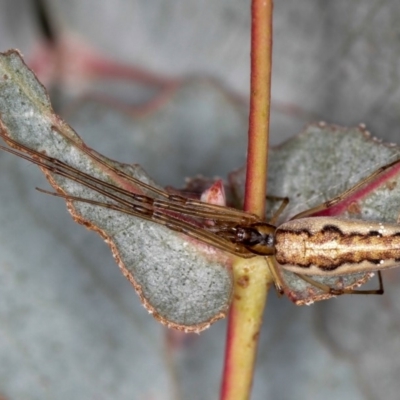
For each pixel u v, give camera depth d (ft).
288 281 0.67
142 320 0.73
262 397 0.73
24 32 0.78
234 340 0.66
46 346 0.73
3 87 0.65
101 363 0.73
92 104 0.75
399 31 0.73
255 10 0.64
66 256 0.73
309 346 0.74
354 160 0.68
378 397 0.74
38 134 0.65
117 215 0.66
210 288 0.66
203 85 0.75
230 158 0.75
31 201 0.74
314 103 0.75
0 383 0.72
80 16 0.77
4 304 0.73
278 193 0.68
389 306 0.74
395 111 0.74
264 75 0.64
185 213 0.67
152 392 0.73
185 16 0.76
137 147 0.75
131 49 0.77
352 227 0.67
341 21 0.74
